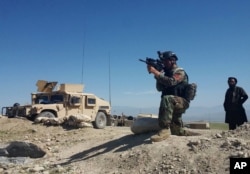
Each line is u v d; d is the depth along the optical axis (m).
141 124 4.13
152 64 3.66
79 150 4.71
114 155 3.67
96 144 4.79
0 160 4.60
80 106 9.05
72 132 6.64
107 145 4.23
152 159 3.30
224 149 3.14
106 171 3.37
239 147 3.10
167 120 3.62
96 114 9.40
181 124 3.94
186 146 3.38
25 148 4.80
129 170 3.26
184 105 3.72
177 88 3.70
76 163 3.80
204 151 3.19
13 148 4.85
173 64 3.73
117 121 11.45
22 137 6.68
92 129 6.80
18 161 4.55
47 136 6.56
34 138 6.45
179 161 3.14
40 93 9.17
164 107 3.62
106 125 9.87
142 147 3.57
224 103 4.68
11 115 8.91
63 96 8.85
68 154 4.61
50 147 5.30
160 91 3.84
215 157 3.05
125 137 4.31
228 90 4.64
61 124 7.35
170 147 3.42
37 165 4.09
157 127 4.05
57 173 3.51
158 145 3.51
